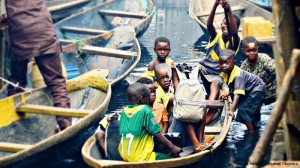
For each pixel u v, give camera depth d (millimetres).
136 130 5457
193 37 13047
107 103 6789
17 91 7051
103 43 10562
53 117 7035
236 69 6945
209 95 6965
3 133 6379
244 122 6863
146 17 12602
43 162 5676
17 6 6660
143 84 5805
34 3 6676
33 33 6648
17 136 6535
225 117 6457
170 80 6625
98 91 7539
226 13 7566
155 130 5457
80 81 7562
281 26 3805
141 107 5523
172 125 6145
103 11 12797
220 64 6973
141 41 12695
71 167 6000
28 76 7480
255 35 10117
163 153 5617
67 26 11766
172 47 12039
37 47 6645
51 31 6719
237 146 6426
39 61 6719
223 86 7051
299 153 3816
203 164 5684
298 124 3760
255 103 6809
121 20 13336
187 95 5758
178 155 5520
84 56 9773
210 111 6770
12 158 5223
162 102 6516
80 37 11953
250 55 7262
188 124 5816
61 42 10766
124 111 5613
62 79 6770
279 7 3807
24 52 6691
